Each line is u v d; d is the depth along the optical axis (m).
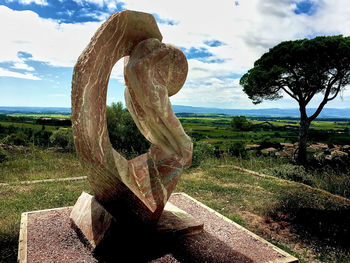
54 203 5.16
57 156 9.88
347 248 4.02
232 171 8.49
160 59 3.28
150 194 3.27
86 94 2.86
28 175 7.16
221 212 5.18
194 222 3.91
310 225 4.70
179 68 3.49
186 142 3.64
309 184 7.63
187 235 3.78
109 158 3.04
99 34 2.90
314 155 11.59
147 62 3.15
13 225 4.15
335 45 10.02
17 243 3.68
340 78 10.82
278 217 5.03
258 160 10.30
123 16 2.96
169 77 3.44
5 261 3.29
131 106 3.80
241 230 4.06
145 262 3.11
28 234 3.64
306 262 3.64
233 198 5.95
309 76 11.04
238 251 3.44
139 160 3.35
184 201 5.31
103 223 3.32
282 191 6.44
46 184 6.34
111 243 3.24
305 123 11.67
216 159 10.19
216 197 6.02
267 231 4.48
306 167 10.34
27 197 5.40
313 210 5.30
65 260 3.06
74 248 3.34
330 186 7.20
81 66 2.88
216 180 7.41
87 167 3.19
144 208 3.23
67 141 11.03
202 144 10.81
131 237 3.50
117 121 10.95
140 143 10.55
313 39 10.58
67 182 6.59
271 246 3.61
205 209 4.91
